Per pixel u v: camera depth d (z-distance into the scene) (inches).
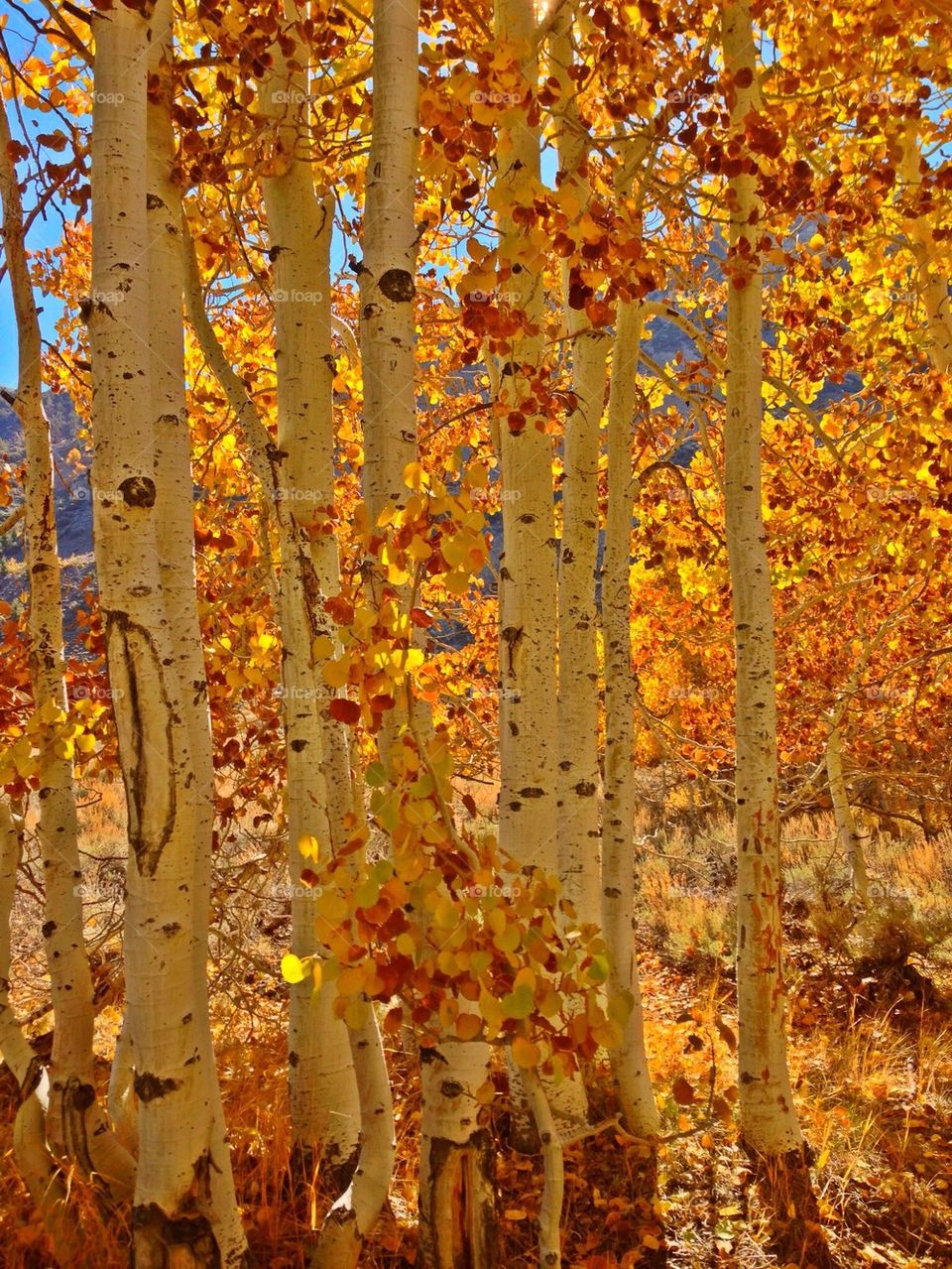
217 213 153.7
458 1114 97.7
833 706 333.1
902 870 394.6
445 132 113.0
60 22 114.7
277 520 122.0
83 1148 116.7
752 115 146.7
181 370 114.2
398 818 80.7
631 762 174.7
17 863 133.9
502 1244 128.6
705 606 346.6
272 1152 131.1
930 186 204.2
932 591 310.8
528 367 129.4
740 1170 151.1
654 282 120.9
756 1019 152.8
